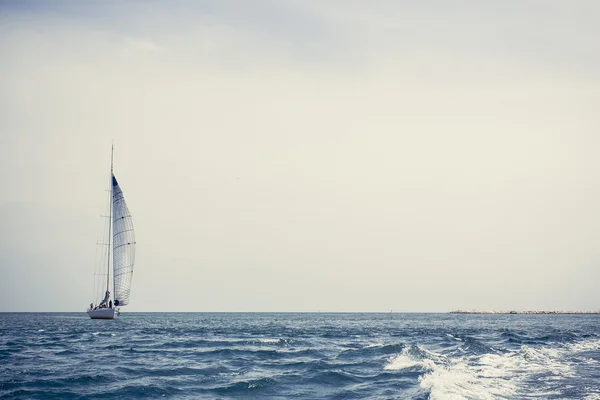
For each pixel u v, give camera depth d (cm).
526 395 2286
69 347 4381
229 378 2720
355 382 2594
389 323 12112
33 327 8138
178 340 5228
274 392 2377
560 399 2208
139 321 11838
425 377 2667
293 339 5238
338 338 5759
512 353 3919
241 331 7188
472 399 2178
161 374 2831
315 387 2483
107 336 5862
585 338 5872
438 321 14300
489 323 12450
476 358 3559
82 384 2502
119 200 10469
